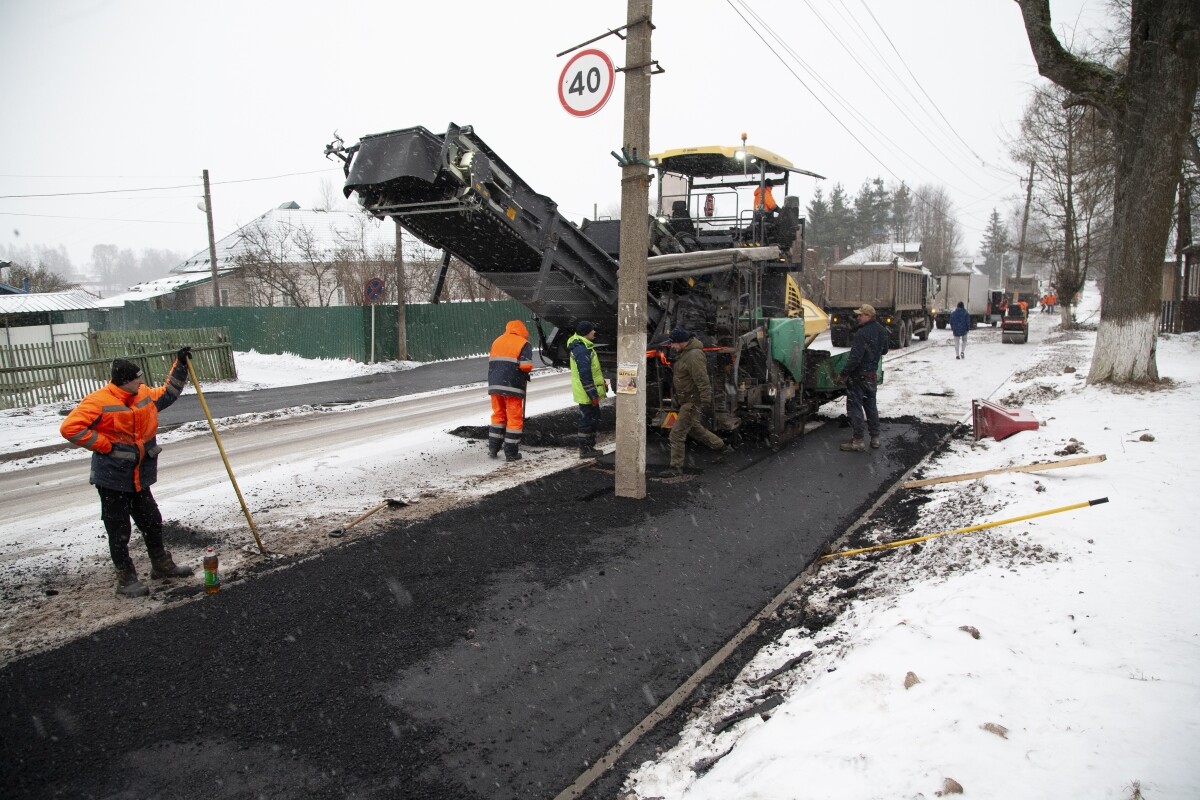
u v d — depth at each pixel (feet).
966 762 8.43
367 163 21.72
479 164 21.68
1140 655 10.71
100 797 9.80
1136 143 33.96
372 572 17.35
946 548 16.90
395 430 36.58
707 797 9.10
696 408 26.73
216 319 86.02
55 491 26.53
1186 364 44.21
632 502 22.94
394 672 12.89
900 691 10.19
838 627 13.88
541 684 12.51
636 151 21.91
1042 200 103.09
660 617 14.99
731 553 18.58
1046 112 90.99
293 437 35.17
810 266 154.40
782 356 30.42
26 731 11.34
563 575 17.15
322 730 11.23
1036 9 35.99
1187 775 7.95
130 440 16.31
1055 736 8.86
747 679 12.61
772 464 27.94
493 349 29.19
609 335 33.01
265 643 13.97
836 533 20.13
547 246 25.39
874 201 236.84
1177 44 32.01
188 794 9.84
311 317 75.36
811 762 8.97
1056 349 69.00
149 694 12.29
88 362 50.62
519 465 28.32
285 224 123.03
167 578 17.43
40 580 17.70
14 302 99.04
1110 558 14.58
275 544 19.63
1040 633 11.75
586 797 9.73
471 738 11.03
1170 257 94.22
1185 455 21.43
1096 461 20.74
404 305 72.95
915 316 88.89
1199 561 14.14
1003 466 24.40
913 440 31.91
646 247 22.47
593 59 22.12
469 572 17.33
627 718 11.55
